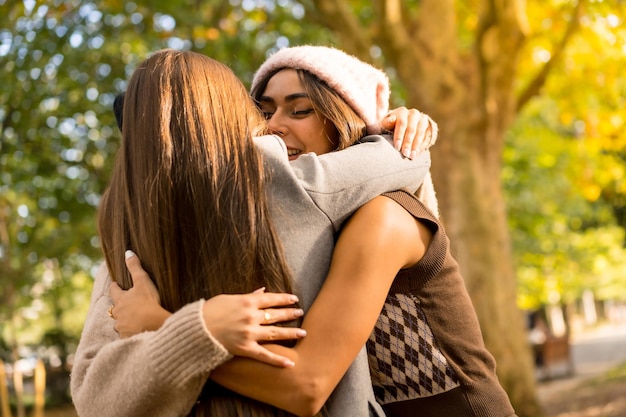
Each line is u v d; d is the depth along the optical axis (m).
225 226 1.73
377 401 1.97
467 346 1.94
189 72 1.86
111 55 9.79
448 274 1.95
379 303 1.76
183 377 1.60
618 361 21.36
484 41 8.16
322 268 1.81
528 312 26.94
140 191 1.78
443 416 1.91
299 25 10.26
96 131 10.71
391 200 1.88
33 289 13.00
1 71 9.00
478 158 8.36
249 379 1.65
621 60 9.22
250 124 1.91
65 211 11.35
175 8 9.41
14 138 10.12
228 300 1.65
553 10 8.78
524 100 8.42
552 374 19.16
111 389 1.68
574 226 19.70
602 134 10.63
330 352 1.69
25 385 20.08
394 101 10.48
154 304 1.73
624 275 31.39
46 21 9.10
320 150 2.14
